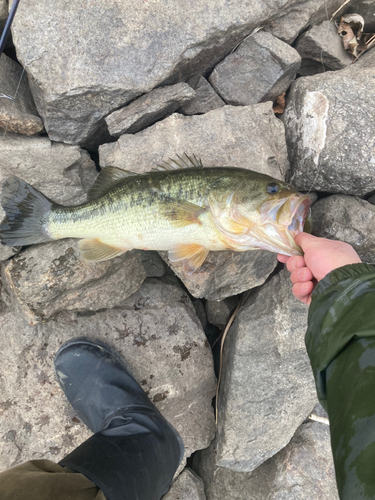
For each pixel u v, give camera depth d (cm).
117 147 66
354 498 22
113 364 65
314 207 68
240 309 73
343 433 25
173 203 54
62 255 61
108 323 68
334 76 67
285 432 72
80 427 66
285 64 67
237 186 53
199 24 62
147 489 50
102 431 56
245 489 75
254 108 66
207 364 71
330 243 43
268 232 52
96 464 47
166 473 56
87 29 61
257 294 72
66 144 68
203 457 80
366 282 33
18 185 59
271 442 72
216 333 82
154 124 65
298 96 68
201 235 55
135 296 70
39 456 64
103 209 56
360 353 28
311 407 72
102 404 63
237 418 70
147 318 69
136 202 55
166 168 59
